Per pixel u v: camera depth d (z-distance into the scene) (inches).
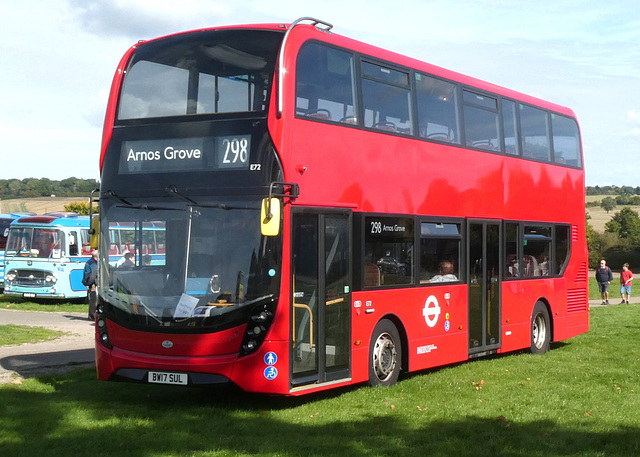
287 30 430.6
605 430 387.9
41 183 4399.6
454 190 583.5
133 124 448.5
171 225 426.6
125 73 458.9
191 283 417.7
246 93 427.5
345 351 466.6
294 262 425.1
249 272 411.2
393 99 519.8
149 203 433.7
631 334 871.7
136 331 422.3
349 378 468.4
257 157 417.4
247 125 422.6
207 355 410.0
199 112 435.5
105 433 355.9
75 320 996.6
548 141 730.8
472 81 619.2
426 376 548.4
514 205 667.4
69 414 395.5
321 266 444.8
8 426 365.4
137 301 425.4
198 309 413.1
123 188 442.3
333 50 464.8
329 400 452.4
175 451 325.7
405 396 469.7
